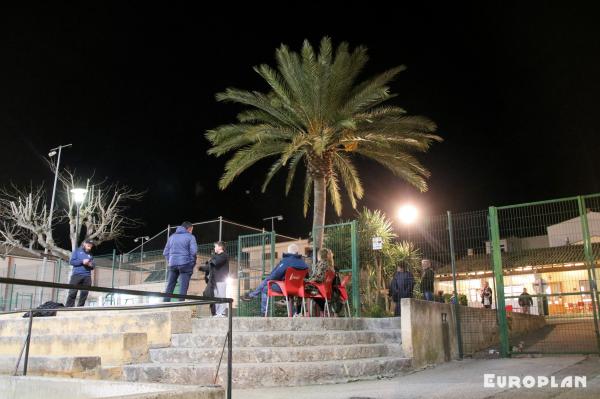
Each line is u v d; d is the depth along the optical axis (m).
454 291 10.80
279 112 17.98
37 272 25.47
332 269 10.49
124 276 21.50
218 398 4.27
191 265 10.79
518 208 10.27
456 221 11.10
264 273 14.95
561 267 11.02
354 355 8.16
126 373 7.23
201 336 8.10
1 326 10.10
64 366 6.75
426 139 18.56
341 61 16.78
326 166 18.36
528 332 13.41
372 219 16.09
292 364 7.23
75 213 27.86
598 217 10.42
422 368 8.66
